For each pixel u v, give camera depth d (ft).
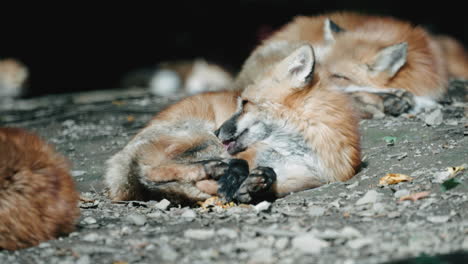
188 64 130.11
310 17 56.80
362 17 56.13
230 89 45.83
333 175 32.42
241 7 136.67
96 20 133.39
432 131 38.55
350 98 37.01
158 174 31.53
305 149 32.83
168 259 22.22
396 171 32.40
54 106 77.61
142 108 64.64
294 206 28.63
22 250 24.38
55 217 25.36
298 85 33.17
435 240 22.24
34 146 26.14
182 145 33.65
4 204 24.03
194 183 31.14
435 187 28.84
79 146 48.91
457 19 126.41
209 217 27.81
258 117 34.04
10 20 128.98
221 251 22.52
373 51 47.78
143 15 135.95
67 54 132.67
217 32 138.92
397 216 25.36
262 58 47.91
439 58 53.36
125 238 25.12
